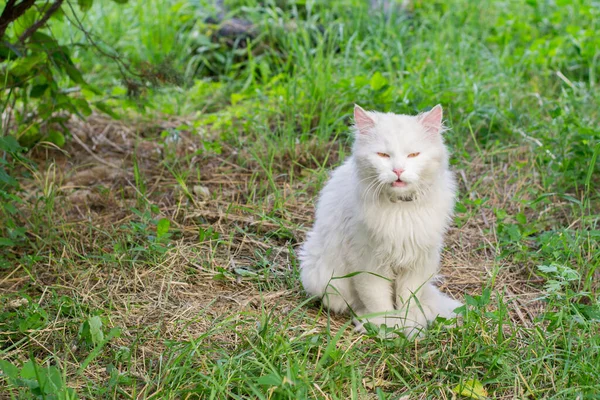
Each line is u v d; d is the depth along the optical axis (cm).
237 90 730
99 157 595
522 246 456
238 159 576
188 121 664
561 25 825
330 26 738
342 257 395
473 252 471
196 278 435
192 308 402
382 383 339
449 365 347
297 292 424
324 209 407
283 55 772
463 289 436
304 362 332
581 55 726
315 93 630
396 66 727
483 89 654
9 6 492
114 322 385
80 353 358
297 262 452
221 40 791
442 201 379
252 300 414
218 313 399
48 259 446
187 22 816
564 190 523
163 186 546
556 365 350
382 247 375
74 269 434
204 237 469
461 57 719
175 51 775
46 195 494
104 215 507
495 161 577
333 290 401
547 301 404
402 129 363
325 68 693
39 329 368
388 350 360
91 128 639
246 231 489
